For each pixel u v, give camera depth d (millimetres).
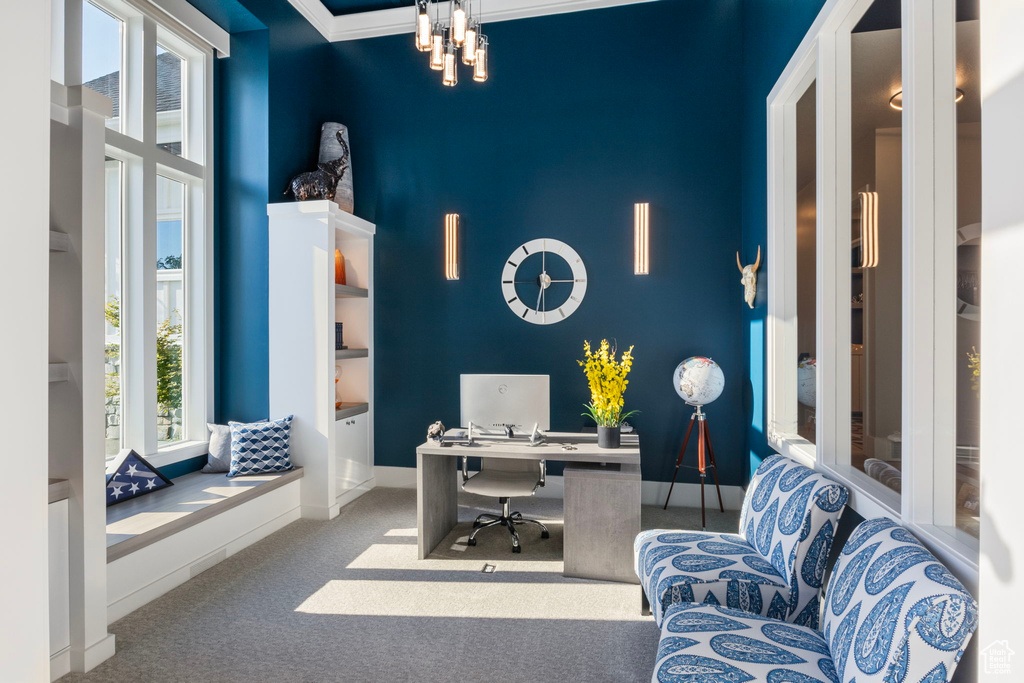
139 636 2607
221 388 4504
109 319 3701
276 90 4504
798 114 3482
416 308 5152
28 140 821
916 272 1912
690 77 4699
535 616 2793
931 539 1787
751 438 4328
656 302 4738
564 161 4906
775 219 3744
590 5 4832
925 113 1909
